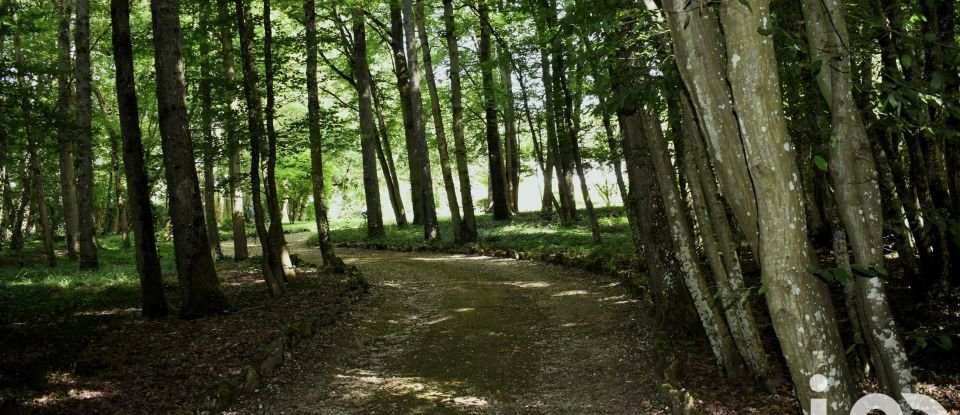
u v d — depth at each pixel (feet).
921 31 19.97
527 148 111.04
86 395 20.44
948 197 23.59
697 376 21.29
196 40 46.44
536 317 32.89
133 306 36.47
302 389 22.70
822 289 12.17
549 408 20.03
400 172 150.00
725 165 11.39
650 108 18.02
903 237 25.35
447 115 104.83
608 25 16.55
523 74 63.36
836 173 11.91
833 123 11.85
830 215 16.38
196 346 26.71
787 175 10.53
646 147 24.86
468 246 65.26
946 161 23.53
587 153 55.72
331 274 50.26
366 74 81.97
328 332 30.40
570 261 50.06
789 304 10.78
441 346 28.22
